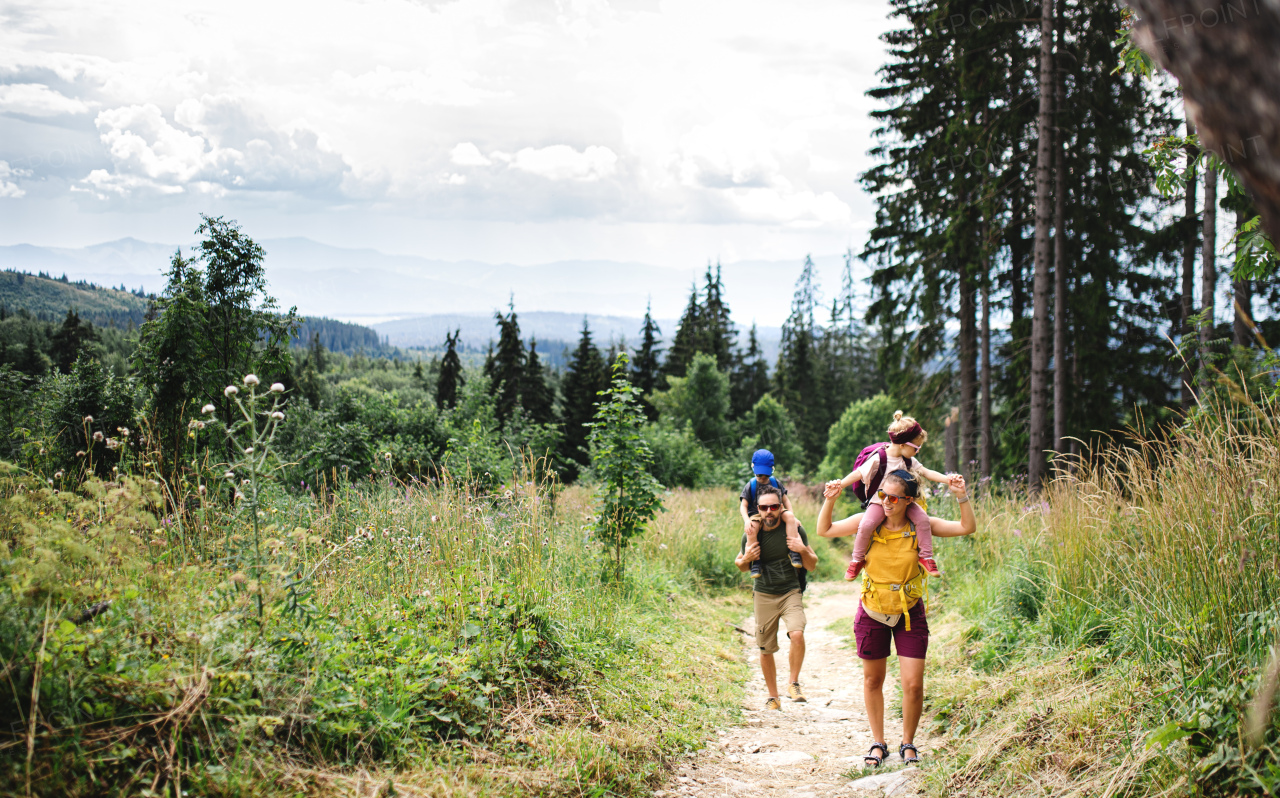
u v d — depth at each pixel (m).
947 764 3.50
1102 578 4.53
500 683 3.83
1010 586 5.57
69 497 3.24
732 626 7.91
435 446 14.59
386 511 6.05
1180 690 2.98
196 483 4.48
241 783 2.27
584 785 3.16
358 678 3.17
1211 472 3.71
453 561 5.27
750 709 5.11
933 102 17.12
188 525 4.16
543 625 4.56
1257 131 1.03
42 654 2.09
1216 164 4.42
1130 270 14.11
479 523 6.04
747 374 57.06
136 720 2.33
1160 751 2.65
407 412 15.38
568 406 49.31
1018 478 13.43
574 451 46.31
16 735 2.07
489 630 4.21
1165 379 13.60
